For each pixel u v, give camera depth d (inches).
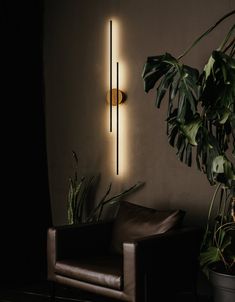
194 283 128.8
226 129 117.6
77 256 132.5
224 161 106.8
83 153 168.2
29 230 168.7
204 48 142.9
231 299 109.5
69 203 159.5
